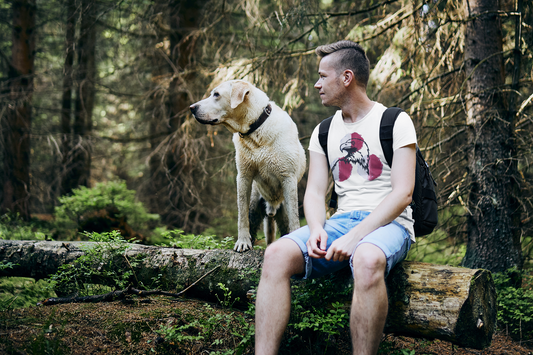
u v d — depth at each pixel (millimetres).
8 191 8555
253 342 2230
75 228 6512
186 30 8320
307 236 2109
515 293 3408
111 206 6773
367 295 1802
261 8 6832
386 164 2168
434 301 2062
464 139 4918
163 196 9180
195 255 2924
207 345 2254
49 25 10312
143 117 10172
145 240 6242
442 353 2754
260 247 3154
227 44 6902
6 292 3586
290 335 2373
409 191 2025
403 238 2064
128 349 2115
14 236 5559
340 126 2311
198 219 8383
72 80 8812
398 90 5594
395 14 4758
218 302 2830
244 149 3068
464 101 4145
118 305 2564
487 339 2158
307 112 8812
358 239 1952
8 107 8500
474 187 4035
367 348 1782
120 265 3004
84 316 2363
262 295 1940
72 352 2010
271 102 3135
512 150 3973
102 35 10250
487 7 4125
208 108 2967
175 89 7688
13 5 8883
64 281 3010
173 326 2285
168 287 2912
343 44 2287
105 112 13312
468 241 4109
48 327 2152
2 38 10086
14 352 1927
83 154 10375
